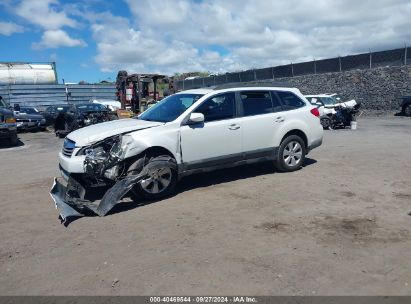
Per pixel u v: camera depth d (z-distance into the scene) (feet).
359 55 98.68
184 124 21.61
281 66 119.03
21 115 69.62
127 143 19.88
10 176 29.58
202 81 143.33
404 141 41.19
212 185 23.43
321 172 25.85
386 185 22.18
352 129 57.36
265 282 11.92
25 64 122.42
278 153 25.26
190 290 11.66
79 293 11.81
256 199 20.24
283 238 15.08
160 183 20.85
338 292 11.27
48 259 14.21
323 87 106.63
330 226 16.14
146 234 16.12
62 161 21.16
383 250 13.79
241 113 23.75
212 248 14.47
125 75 71.67
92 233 16.52
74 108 63.72
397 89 90.02
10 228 17.57
